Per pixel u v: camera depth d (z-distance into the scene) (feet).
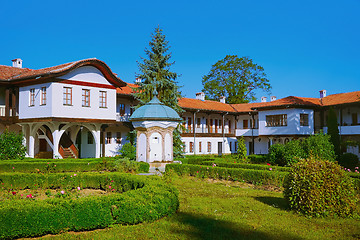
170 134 68.54
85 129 103.96
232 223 26.03
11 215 22.54
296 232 23.84
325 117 124.16
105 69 87.04
